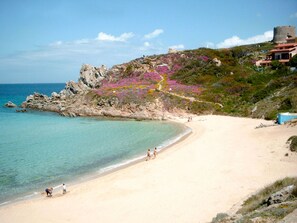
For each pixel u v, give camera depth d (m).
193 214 22.47
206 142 47.31
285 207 14.86
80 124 76.00
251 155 36.44
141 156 43.59
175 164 37.03
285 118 51.53
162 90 91.38
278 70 91.38
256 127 52.66
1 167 39.78
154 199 26.70
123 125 72.62
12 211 26.94
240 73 97.56
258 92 76.56
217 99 83.56
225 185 27.67
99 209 26.06
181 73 109.62
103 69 121.62
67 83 119.19
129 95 89.50
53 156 45.00
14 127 72.75
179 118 77.12
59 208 27.09
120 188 30.66
